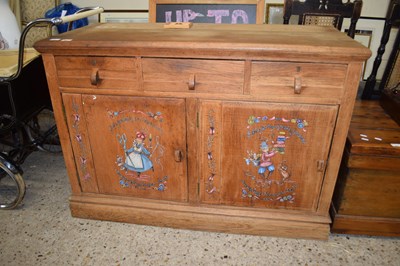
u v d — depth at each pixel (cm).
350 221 139
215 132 124
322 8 170
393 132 135
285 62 109
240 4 174
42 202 166
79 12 153
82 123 132
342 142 119
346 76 108
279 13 215
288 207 137
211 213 141
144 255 134
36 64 154
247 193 135
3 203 164
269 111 117
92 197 149
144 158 135
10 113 153
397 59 168
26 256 134
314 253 135
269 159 126
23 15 225
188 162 132
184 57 113
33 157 207
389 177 129
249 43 108
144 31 137
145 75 118
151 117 126
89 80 122
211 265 129
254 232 142
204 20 178
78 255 134
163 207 143
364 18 205
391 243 140
